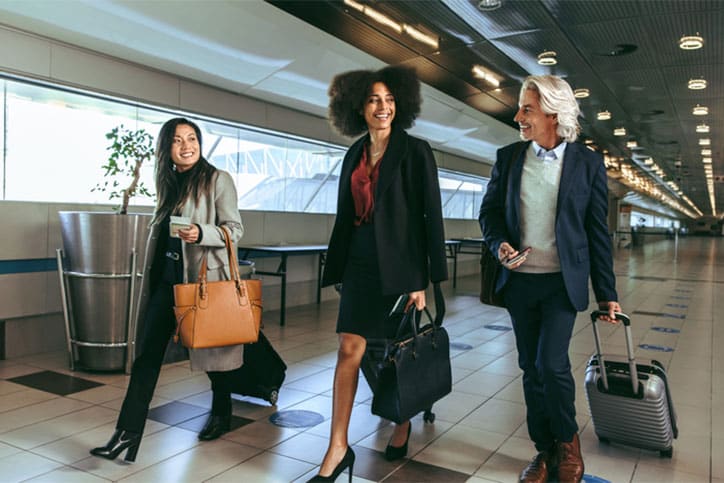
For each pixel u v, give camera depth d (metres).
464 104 9.17
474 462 2.71
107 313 4.17
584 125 11.41
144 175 5.48
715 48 6.56
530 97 2.42
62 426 3.09
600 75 7.79
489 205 2.62
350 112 2.61
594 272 2.49
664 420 2.70
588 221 2.45
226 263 2.79
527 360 2.54
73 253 4.19
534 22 5.80
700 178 23.00
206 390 3.79
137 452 2.67
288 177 7.75
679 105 9.56
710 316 7.51
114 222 4.10
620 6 5.41
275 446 2.85
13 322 4.60
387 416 2.43
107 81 4.97
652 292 10.27
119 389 3.81
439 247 2.44
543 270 2.42
